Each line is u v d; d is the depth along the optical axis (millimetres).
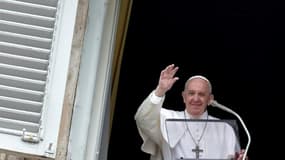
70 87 14094
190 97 16578
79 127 14305
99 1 14633
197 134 15734
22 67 13094
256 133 25453
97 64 14508
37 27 13203
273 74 25344
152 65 25250
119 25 19875
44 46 13180
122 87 25172
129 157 25172
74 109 14242
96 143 14375
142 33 25047
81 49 14219
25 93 13031
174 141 15742
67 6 13336
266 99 25469
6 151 12906
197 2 24656
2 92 13039
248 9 24734
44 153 12859
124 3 19547
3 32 13164
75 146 14227
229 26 25062
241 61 25453
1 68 13078
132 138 25125
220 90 25625
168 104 24562
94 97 14523
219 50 25406
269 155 25422
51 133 12930
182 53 25375
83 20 14289
